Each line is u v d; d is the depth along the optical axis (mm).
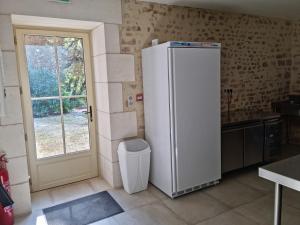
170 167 2895
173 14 3510
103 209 2766
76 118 3479
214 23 3926
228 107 4262
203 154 3061
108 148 3277
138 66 3285
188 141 2924
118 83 3148
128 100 3248
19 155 2639
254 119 3598
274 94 4879
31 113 3146
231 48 4168
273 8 3959
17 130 2600
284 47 4918
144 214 2645
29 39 3064
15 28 2959
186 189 3002
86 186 3373
